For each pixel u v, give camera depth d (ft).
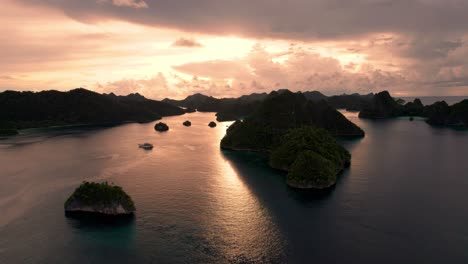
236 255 251.60
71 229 291.58
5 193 381.40
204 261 243.81
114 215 318.04
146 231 288.10
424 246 265.95
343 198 371.56
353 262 242.99
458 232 289.53
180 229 292.40
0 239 275.18
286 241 272.31
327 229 293.43
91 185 333.21
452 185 424.05
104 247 262.47
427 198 373.61
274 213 327.88
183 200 363.35
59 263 242.37
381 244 268.62
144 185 418.31
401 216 322.34
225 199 367.45
